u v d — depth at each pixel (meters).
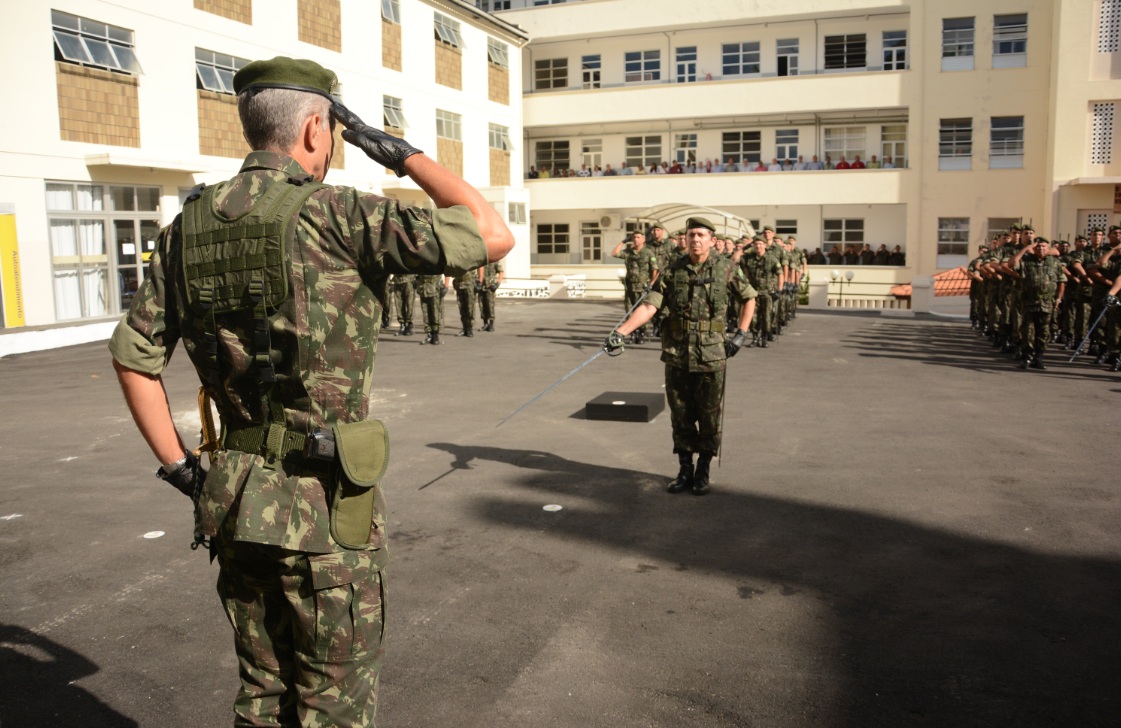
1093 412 9.82
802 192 35.31
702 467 6.60
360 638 2.35
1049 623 4.31
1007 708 3.53
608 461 7.62
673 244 18.05
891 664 3.91
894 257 35.12
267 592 2.39
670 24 36.50
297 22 24.44
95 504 6.46
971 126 33.53
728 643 4.13
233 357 2.29
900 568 5.07
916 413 9.80
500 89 35.59
